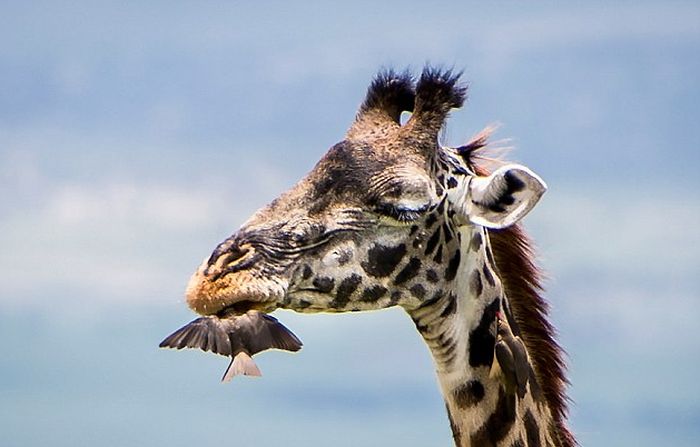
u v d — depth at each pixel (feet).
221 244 52.65
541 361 58.18
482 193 54.70
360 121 56.65
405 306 55.06
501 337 55.52
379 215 53.78
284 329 49.73
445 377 56.13
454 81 55.77
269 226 53.11
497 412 55.11
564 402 58.44
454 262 55.06
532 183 53.72
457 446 56.29
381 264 53.83
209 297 50.70
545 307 58.34
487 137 58.34
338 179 54.19
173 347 48.91
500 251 57.93
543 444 55.67
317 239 53.21
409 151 54.75
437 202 54.60
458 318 55.42
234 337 49.06
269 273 52.01
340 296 53.57
